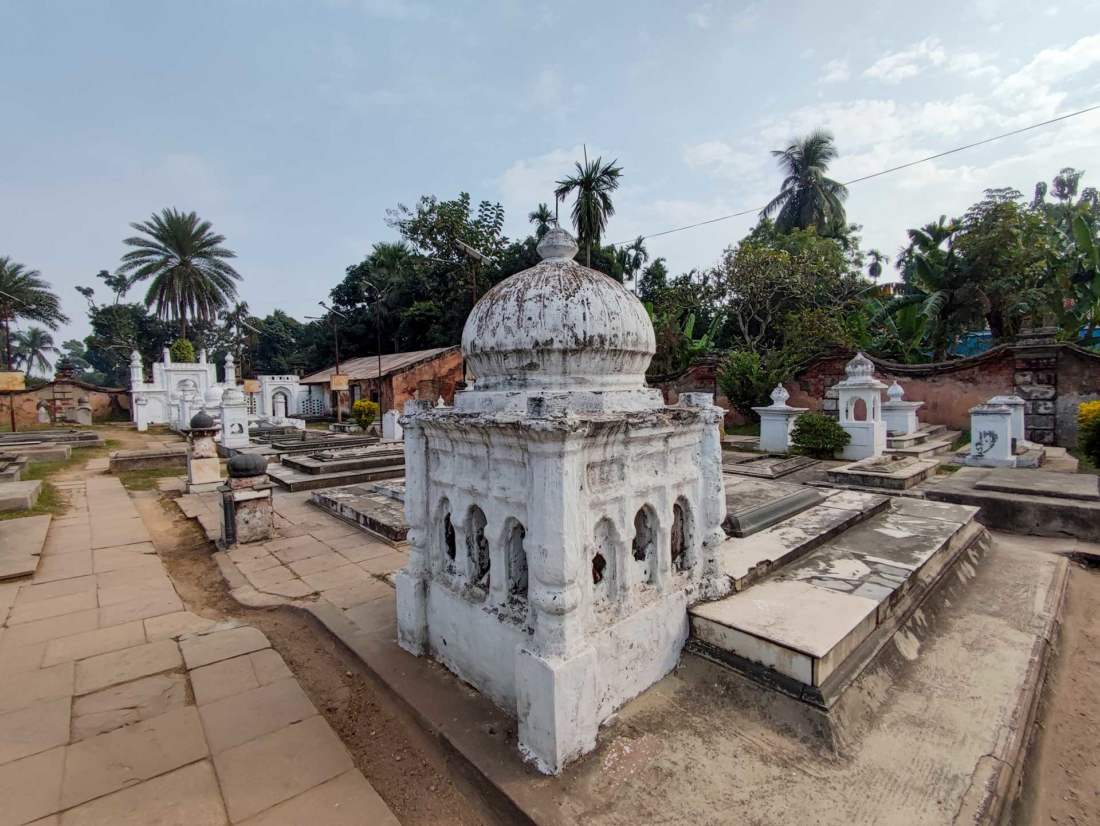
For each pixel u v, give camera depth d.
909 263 20.75
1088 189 25.25
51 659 4.00
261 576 5.77
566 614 2.64
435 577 3.73
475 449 3.25
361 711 3.35
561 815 2.37
